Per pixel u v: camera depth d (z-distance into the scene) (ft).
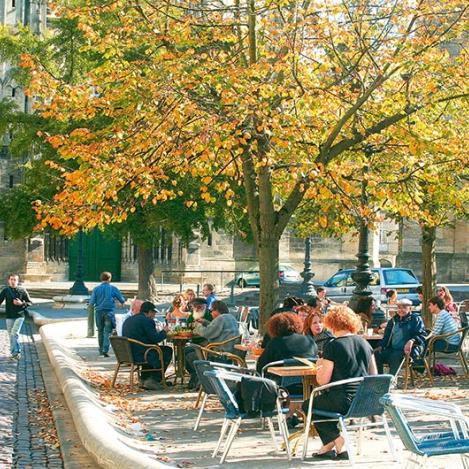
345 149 57.72
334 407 34.30
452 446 27.32
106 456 32.83
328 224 75.25
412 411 47.83
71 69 126.31
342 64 58.03
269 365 39.45
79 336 98.17
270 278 59.00
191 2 62.44
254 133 56.08
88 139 58.95
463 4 57.31
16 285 78.84
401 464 32.89
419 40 55.26
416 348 55.67
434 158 59.06
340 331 35.17
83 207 55.72
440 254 215.92
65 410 48.93
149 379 58.49
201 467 33.83
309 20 55.57
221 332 54.60
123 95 56.75
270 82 56.49
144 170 53.72
